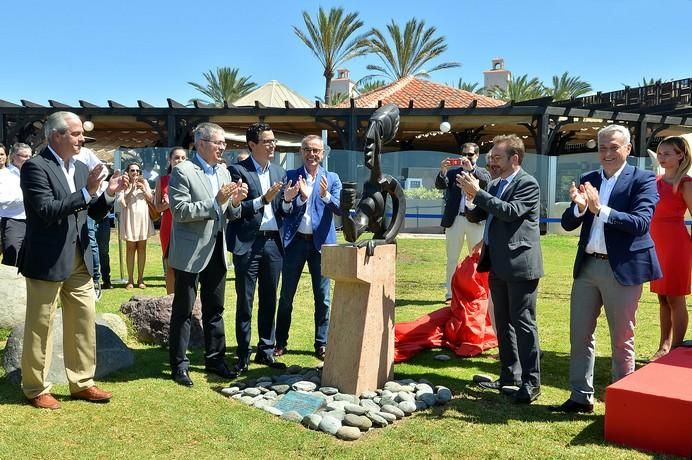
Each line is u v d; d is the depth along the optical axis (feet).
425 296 26.25
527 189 13.46
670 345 16.83
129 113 57.47
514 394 13.79
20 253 12.46
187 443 11.02
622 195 12.47
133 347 17.69
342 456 10.55
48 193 11.98
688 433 10.29
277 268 16.17
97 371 14.74
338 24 113.19
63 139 12.43
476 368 16.40
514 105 54.60
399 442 11.20
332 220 17.26
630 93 65.00
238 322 15.71
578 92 135.95
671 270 15.88
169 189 14.26
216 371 15.26
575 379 12.80
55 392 13.55
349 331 13.69
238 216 15.28
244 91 133.90
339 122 57.36
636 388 10.93
